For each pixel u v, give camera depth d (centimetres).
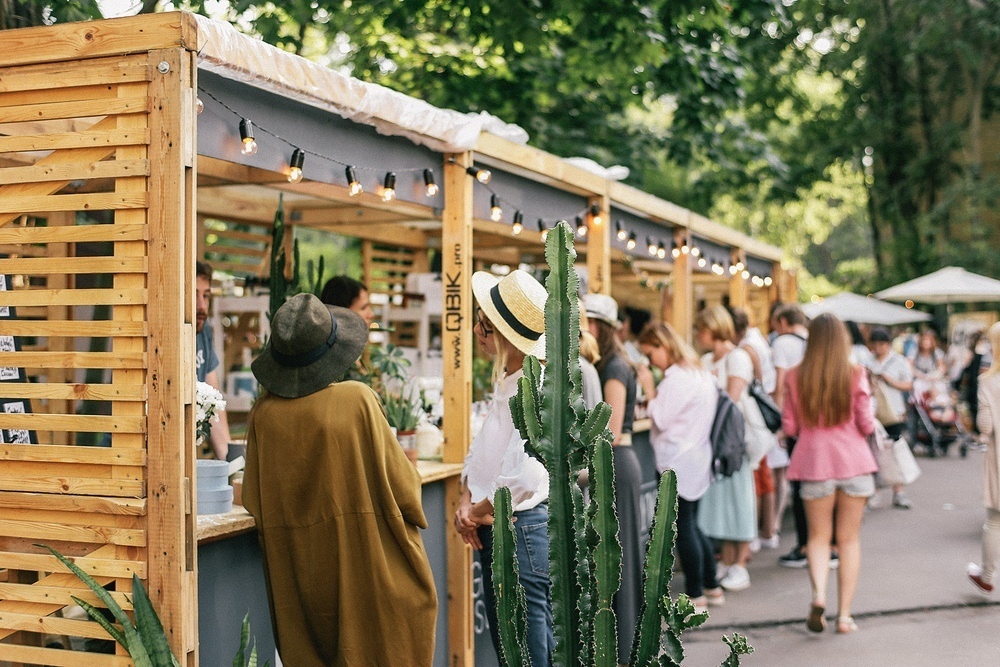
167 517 317
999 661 584
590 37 950
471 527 411
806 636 639
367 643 358
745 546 772
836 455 627
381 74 1147
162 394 317
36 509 332
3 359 329
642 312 885
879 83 2475
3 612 337
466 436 517
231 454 434
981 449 1792
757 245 1268
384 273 991
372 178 464
